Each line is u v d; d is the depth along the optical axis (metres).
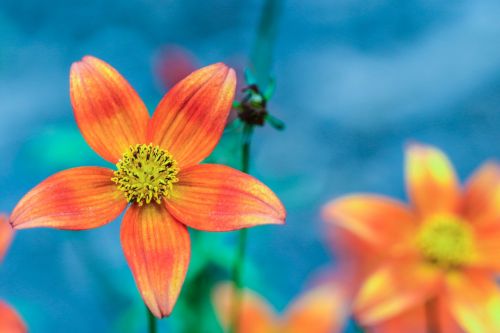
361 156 0.55
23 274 0.49
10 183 0.52
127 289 0.34
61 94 0.56
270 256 0.47
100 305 0.48
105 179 0.26
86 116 0.26
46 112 0.55
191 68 0.34
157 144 0.26
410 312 0.29
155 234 0.25
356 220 0.30
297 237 0.49
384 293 0.29
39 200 0.25
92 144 0.26
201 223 0.25
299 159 0.53
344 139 0.55
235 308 0.27
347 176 0.53
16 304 0.47
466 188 0.31
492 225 0.30
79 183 0.25
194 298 0.32
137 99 0.26
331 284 0.31
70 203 0.25
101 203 0.25
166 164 0.26
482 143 0.56
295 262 0.48
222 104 0.26
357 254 0.31
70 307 0.48
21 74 0.57
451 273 0.30
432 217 0.30
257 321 0.30
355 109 0.56
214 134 0.26
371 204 0.30
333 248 0.31
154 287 0.25
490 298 0.29
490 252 0.30
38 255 0.49
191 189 0.26
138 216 0.25
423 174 0.31
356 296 0.30
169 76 0.34
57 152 0.33
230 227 0.25
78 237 0.35
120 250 0.47
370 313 0.29
